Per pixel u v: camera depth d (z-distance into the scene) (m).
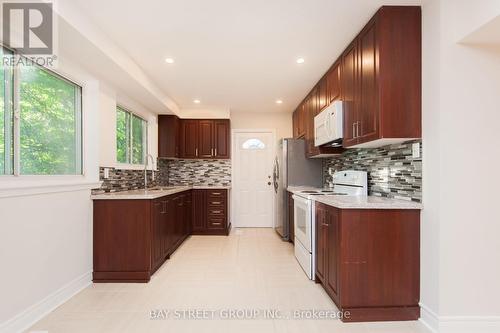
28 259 2.03
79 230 2.62
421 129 2.08
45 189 2.17
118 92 3.50
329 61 3.04
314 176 4.53
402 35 2.08
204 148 5.25
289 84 3.80
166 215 3.44
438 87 1.90
